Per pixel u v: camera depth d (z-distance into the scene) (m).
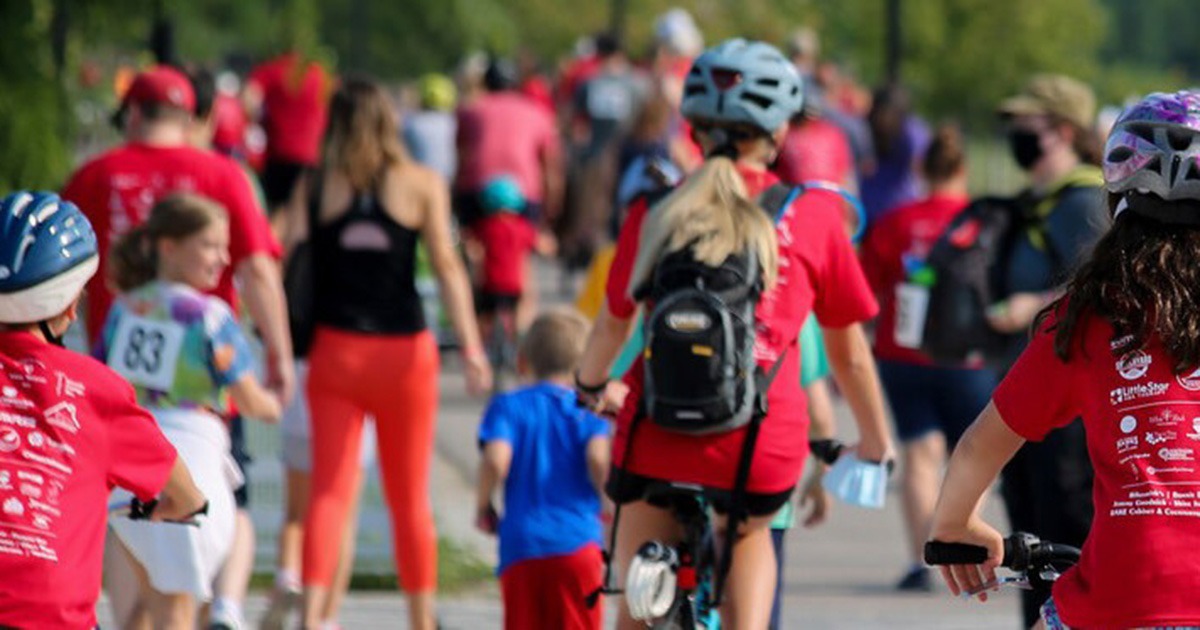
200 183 29.17
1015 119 31.05
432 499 44.12
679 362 21.69
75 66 40.16
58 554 16.95
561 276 86.88
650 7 171.88
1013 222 32.06
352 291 30.25
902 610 35.59
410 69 176.75
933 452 36.59
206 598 24.66
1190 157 15.71
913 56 135.38
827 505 26.23
